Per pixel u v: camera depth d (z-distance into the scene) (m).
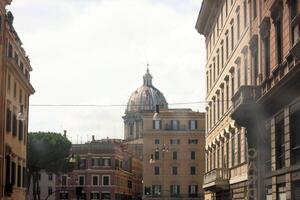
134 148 161.75
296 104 24.83
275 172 28.56
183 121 125.44
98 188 127.88
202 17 60.47
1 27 40.72
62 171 93.44
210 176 49.75
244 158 37.97
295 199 25.47
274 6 28.73
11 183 44.78
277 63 28.47
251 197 32.50
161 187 123.44
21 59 50.38
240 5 40.53
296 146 25.48
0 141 41.47
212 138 56.34
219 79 51.47
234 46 43.16
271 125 29.53
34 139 89.81
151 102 182.25
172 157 124.44
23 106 52.50
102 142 131.88
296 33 24.75
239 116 32.69
